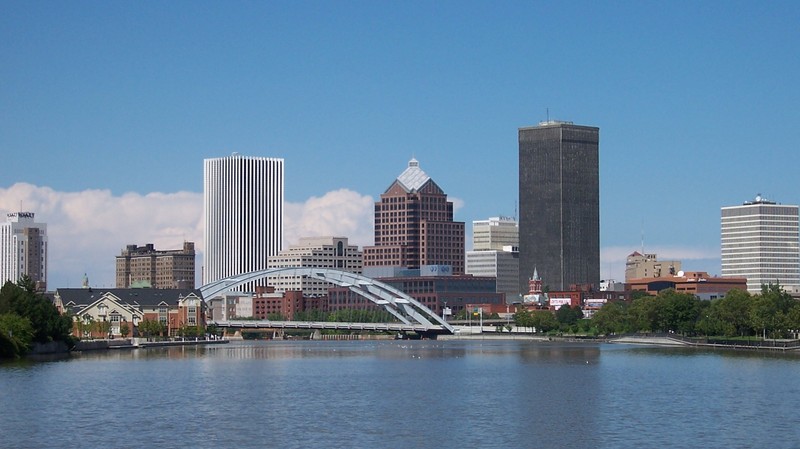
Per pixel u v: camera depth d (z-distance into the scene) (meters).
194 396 191.25
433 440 143.00
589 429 151.25
